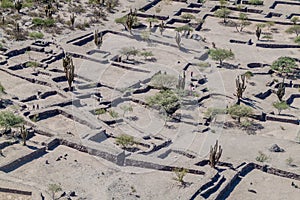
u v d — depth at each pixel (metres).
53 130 64.56
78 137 62.59
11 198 52.56
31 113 67.44
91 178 56.69
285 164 60.72
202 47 87.44
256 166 60.41
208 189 55.19
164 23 97.56
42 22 93.12
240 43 93.44
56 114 68.56
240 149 63.12
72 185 55.44
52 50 86.19
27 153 59.44
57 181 55.94
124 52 82.38
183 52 83.81
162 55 83.12
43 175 56.75
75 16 98.44
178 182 56.56
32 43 87.69
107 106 69.25
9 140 61.72
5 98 71.06
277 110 73.00
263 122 70.25
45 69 80.19
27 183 54.62
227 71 82.06
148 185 55.94
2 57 82.38
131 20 91.12
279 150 63.50
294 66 83.25
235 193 56.12
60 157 59.88
